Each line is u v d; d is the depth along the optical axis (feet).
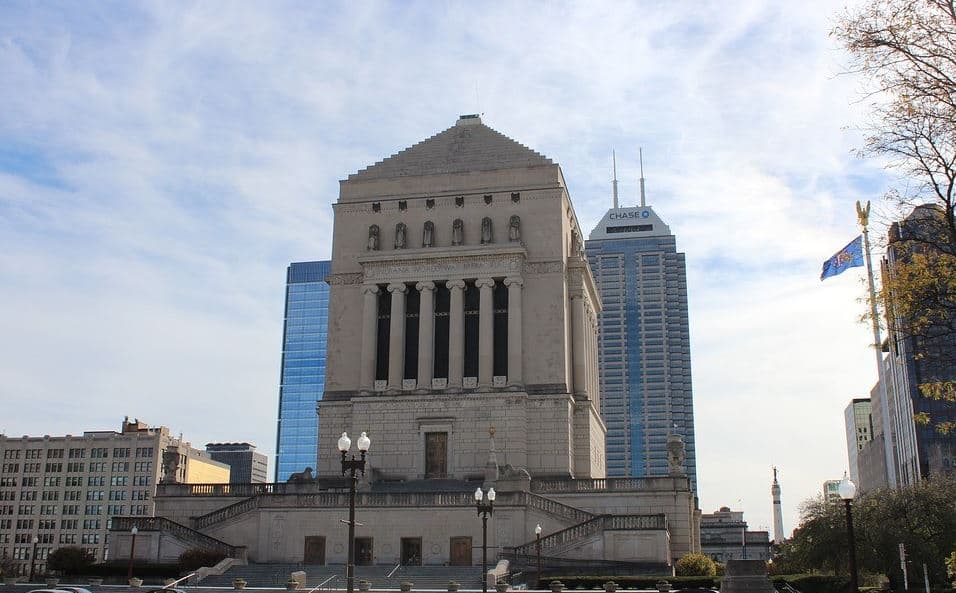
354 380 332.19
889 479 345.92
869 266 152.76
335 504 264.52
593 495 271.49
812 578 238.68
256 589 214.69
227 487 292.40
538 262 329.93
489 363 319.27
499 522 254.47
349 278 342.03
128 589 221.87
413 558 257.75
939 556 234.99
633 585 220.84
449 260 329.52
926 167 108.78
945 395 115.65
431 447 317.42
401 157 353.31
